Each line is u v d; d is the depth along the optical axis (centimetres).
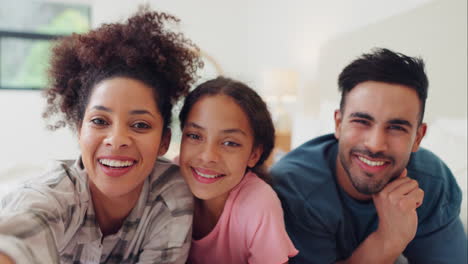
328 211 90
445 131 133
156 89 73
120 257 81
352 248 100
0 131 295
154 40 78
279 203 84
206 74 321
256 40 354
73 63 78
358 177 86
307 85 261
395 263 106
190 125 80
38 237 54
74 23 327
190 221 82
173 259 79
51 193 65
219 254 87
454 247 94
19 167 201
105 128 67
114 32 76
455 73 133
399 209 85
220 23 361
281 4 302
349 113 84
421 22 150
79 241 75
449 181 99
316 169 97
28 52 311
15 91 298
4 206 62
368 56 84
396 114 78
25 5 310
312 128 252
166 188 83
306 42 260
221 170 79
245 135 81
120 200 76
